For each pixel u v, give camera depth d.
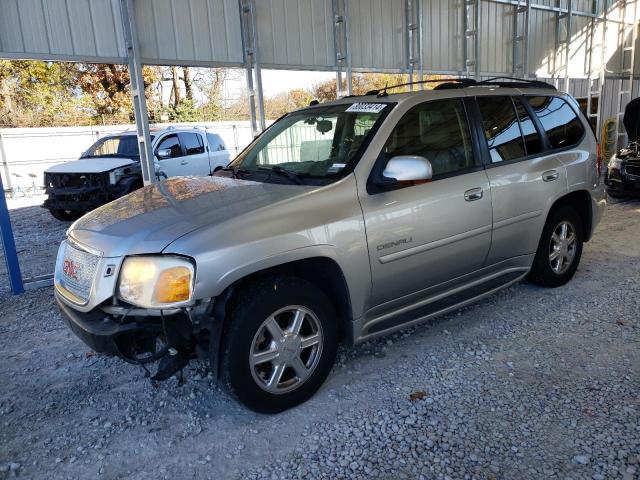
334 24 8.56
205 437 2.94
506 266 4.39
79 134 18.66
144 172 6.78
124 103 25.27
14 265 5.66
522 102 4.59
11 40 5.70
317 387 3.25
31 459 2.79
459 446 2.74
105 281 2.82
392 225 3.39
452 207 3.73
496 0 10.97
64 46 6.06
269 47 7.86
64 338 4.41
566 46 12.99
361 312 3.36
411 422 2.97
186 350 2.91
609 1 14.16
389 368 3.60
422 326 4.27
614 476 2.46
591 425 2.85
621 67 15.26
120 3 6.29
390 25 9.44
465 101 4.09
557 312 4.42
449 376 3.46
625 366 3.47
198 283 2.67
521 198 4.27
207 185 3.61
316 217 3.08
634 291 4.82
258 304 2.90
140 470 2.68
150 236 2.83
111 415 3.20
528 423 2.90
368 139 3.49
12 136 17.31
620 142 16.25
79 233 3.18
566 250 4.96
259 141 4.40
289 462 2.69
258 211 2.96
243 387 2.92
